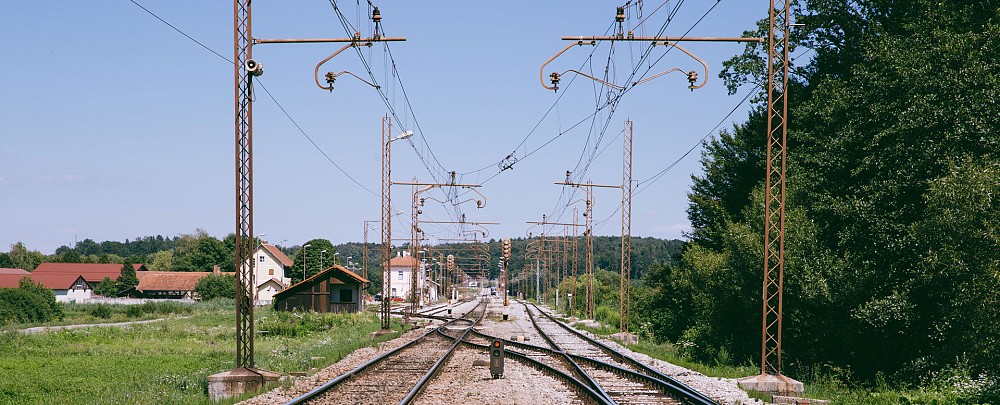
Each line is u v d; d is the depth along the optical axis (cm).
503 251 7269
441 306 11250
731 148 5638
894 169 2828
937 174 2656
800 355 3145
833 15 3853
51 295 7644
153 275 14312
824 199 3062
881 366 2847
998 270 2109
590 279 6500
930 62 2794
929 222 2422
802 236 2994
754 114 5097
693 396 1778
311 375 2355
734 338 3606
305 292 8206
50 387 2427
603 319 7081
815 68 4206
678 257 6041
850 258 2873
